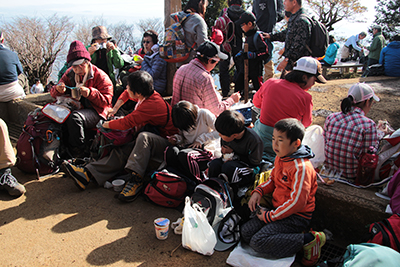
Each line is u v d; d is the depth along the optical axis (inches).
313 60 112.9
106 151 123.5
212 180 98.7
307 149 84.0
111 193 118.1
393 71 248.8
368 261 68.4
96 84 142.0
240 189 103.7
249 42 185.6
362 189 96.3
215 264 82.6
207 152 113.3
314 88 219.5
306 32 155.9
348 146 101.5
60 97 139.8
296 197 79.0
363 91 101.2
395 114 161.9
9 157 110.7
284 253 80.7
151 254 85.7
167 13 182.1
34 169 128.1
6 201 110.8
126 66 187.2
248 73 194.7
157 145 119.6
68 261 82.6
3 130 108.3
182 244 88.0
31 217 101.8
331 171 107.7
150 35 194.4
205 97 128.0
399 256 69.4
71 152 143.0
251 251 85.9
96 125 134.6
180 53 164.4
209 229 84.7
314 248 81.2
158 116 122.2
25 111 179.8
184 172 113.1
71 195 115.8
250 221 89.0
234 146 106.0
